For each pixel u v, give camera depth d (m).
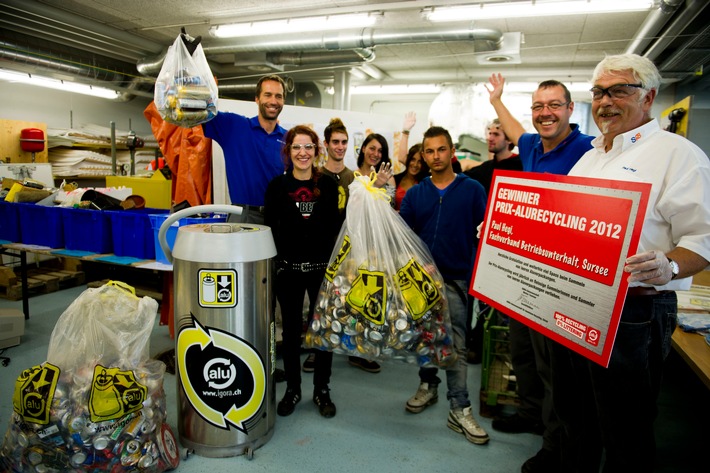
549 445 1.75
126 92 7.34
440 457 1.95
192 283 1.78
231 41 6.23
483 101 7.17
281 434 2.09
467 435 2.06
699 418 2.37
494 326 2.36
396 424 2.20
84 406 1.54
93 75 6.67
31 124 6.67
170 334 3.21
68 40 6.52
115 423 1.57
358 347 1.86
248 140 2.47
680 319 2.04
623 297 1.13
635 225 1.11
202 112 1.91
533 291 1.41
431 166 2.12
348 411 2.32
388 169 2.07
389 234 1.95
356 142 3.96
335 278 1.94
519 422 2.14
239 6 5.18
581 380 1.45
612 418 1.35
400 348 1.82
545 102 1.93
